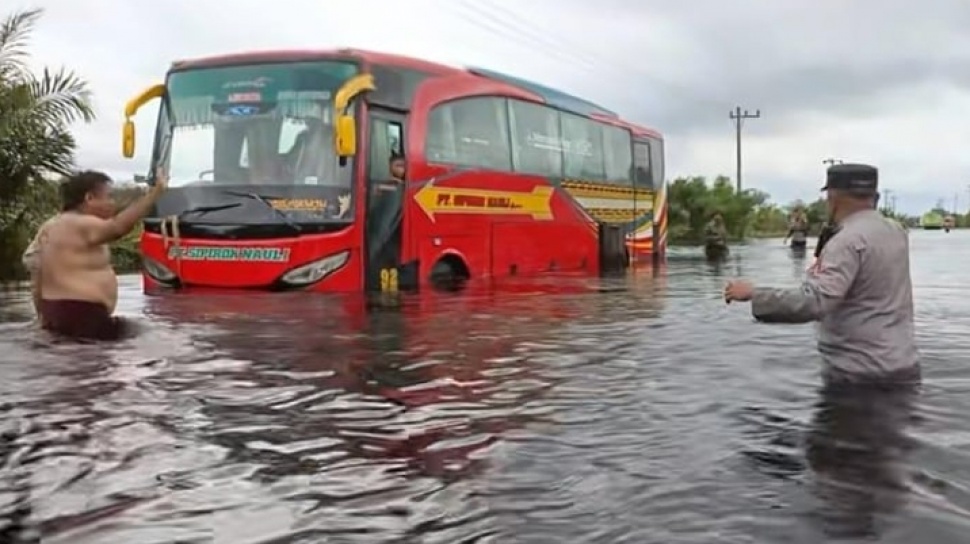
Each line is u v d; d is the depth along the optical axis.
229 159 12.92
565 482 4.22
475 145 15.83
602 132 21.30
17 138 18.25
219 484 4.27
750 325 9.75
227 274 12.65
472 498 4.03
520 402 5.88
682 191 58.38
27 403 5.83
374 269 13.02
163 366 7.11
